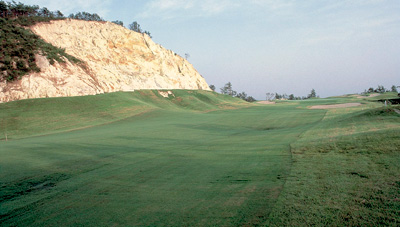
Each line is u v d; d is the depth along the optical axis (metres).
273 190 8.97
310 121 36.66
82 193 10.23
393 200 7.06
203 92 108.25
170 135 26.98
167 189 10.12
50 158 16.91
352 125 21.50
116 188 10.63
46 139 28.33
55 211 8.59
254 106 88.88
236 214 7.35
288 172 10.95
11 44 55.25
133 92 78.50
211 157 15.44
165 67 103.44
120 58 88.06
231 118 46.16
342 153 12.56
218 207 7.97
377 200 7.21
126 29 95.94
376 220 6.22
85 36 81.56
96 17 114.12
